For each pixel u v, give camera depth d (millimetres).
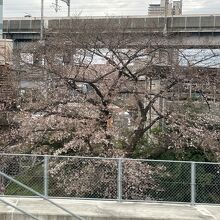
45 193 12969
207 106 19328
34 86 20328
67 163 14023
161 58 19266
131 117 18672
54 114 18531
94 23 26109
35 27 64125
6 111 20266
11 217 11227
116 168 14055
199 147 18062
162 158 18172
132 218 11297
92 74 19344
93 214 11391
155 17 50594
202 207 12578
